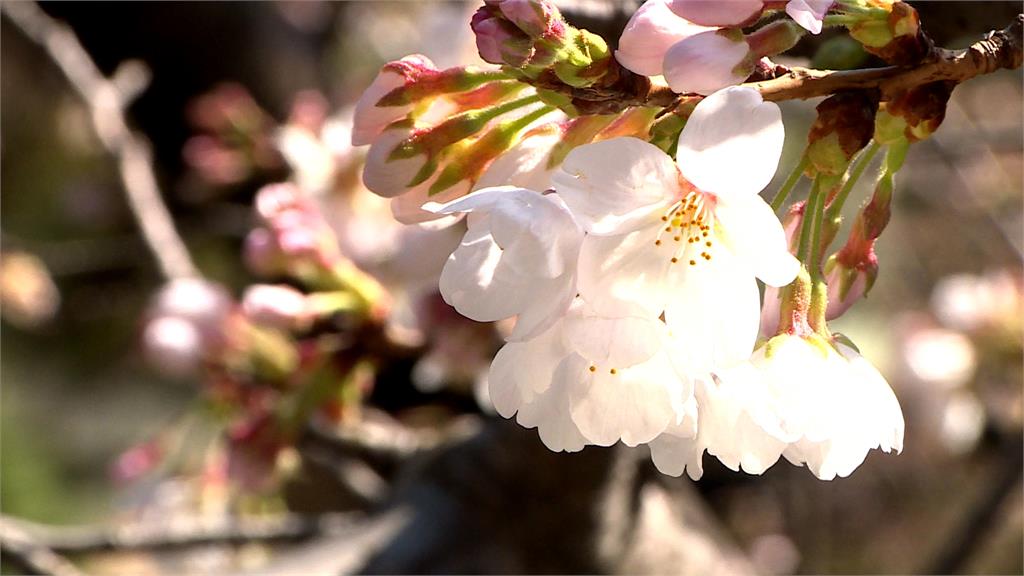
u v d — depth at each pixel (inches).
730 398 11.3
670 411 11.2
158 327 18.7
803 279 11.5
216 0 34.4
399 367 22.5
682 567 19.8
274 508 23.7
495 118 11.7
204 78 34.9
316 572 17.2
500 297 11.1
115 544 19.0
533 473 17.3
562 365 11.4
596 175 11.0
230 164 27.4
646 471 18.5
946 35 15.4
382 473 21.0
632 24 11.0
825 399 11.3
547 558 18.3
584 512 17.7
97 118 25.8
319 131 23.8
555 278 11.0
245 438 17.3
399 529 17.8
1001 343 27.5
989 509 24.5
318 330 17.2
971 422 27.6
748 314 11.1
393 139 11.5
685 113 11.2
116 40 34.1
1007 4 15.1
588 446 16.8
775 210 11.6
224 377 18.8
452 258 11.2
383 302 17.4
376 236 21.0
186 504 22.7
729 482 28.9
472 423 20.3
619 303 11.0
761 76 11.4
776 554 35.6
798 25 11.1
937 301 29.6
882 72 11.6
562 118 11.7
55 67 26.4
